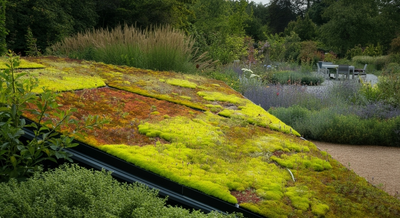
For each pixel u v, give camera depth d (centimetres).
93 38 985
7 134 263
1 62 562
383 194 301
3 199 202
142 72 722
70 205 207
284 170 322
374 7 3512
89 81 531
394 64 2103
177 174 283
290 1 6088
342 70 1605
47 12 1680
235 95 624
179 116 435
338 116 750
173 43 870
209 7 3362
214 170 301
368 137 688
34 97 301
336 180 315
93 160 307
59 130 316
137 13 2300
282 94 952
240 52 1781
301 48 2683
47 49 1053
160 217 200
